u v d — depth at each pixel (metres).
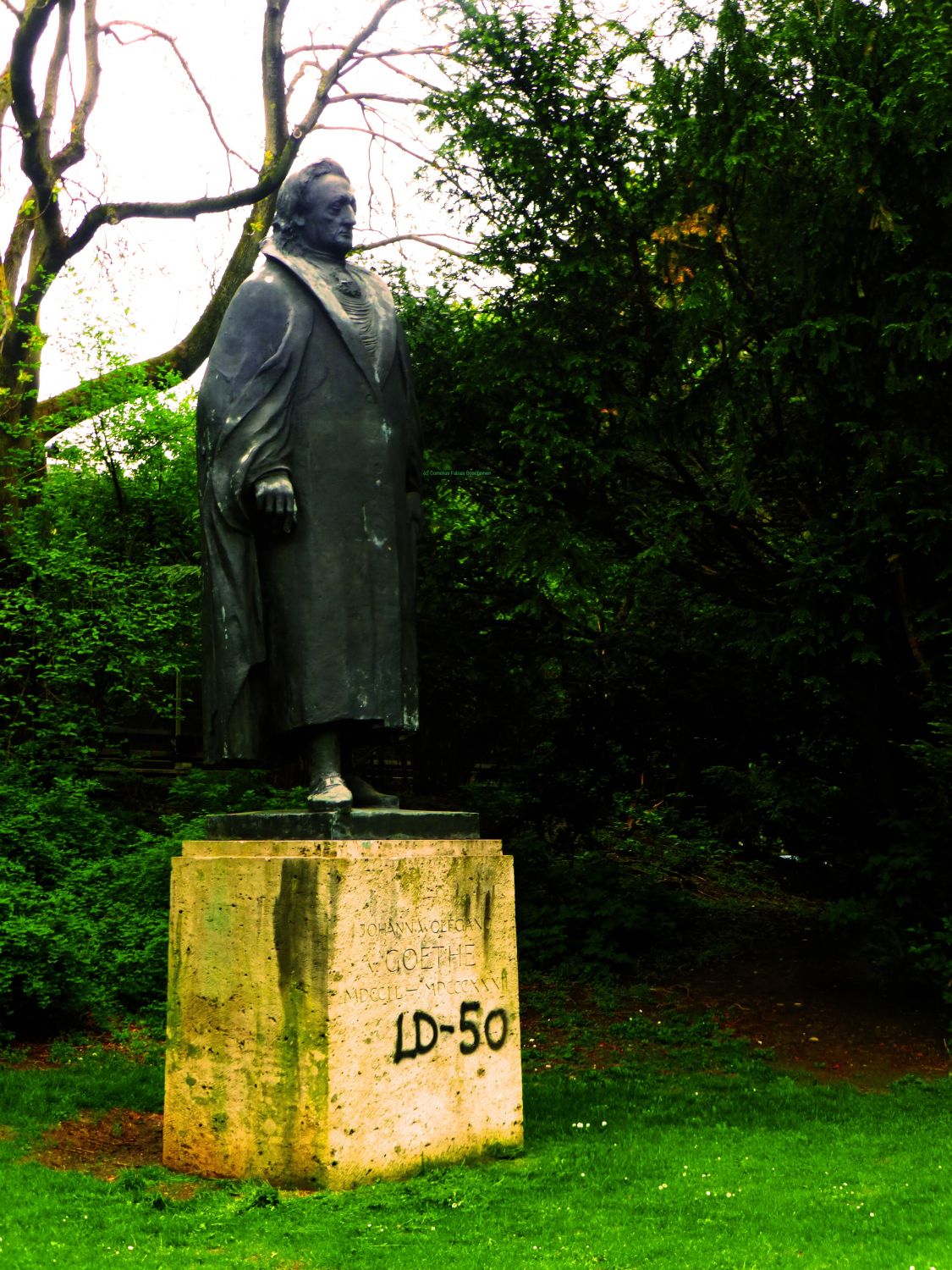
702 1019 9.62
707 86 9.65
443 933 6.02
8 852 9.96
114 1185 5.69
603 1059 8.84
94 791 12.97
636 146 9.97
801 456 9.59
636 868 13.49
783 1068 8.62
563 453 9.71
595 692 11.55
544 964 10.88
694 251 10.07
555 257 10.23
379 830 5.98
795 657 9.52
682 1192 5.66
